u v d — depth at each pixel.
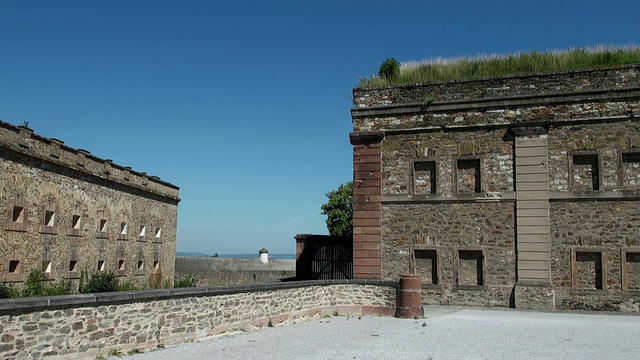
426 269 21.25
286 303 16.16
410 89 22.20
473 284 20.67
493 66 23.23
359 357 11.30
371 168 22.11
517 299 19.86
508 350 12.03
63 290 24.58
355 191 22.20
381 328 15.21
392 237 21.61
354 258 21.88
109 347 10.77
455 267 20.83
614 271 19.23
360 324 16.03
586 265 19.58
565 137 20.19
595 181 19.78
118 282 29.25
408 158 21.81
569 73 20.41
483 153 21.02
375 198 21.91
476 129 21.17
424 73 23.80
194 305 12.93
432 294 20.95
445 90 21.78
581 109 20.09
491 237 20.56
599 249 19.39
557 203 20.02
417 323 16.16
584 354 11.64
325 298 18.06
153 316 11.86
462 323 15.98
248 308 14.67
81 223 26.78
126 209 31.69
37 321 9.34
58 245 24.77
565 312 18.91
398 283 17.81
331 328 15.23
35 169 23.02
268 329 14.98
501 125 20.86
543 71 21.19
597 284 19.39
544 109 20.47
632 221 19.22
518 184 20.41
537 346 12.47
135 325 11.41
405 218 21.55
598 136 19.84
